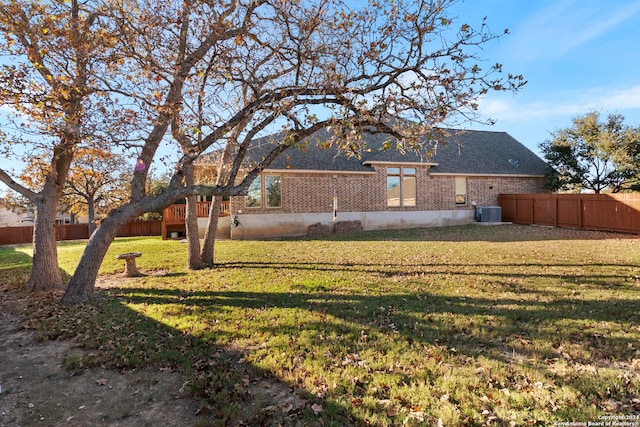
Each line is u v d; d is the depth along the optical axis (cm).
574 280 713
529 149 2620
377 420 288
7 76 603
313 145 2048
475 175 2245
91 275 720
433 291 671
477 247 1237
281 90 605
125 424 304
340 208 1972
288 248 1359
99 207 2328
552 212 1938
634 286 651
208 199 1934
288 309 588
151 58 625
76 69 654
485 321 500
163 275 948
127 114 639
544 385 333
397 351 415
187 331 510
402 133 571
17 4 616
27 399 349
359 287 720
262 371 380
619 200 1581
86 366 417
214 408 319
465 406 303
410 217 2117
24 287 859
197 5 638
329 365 386
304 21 610
